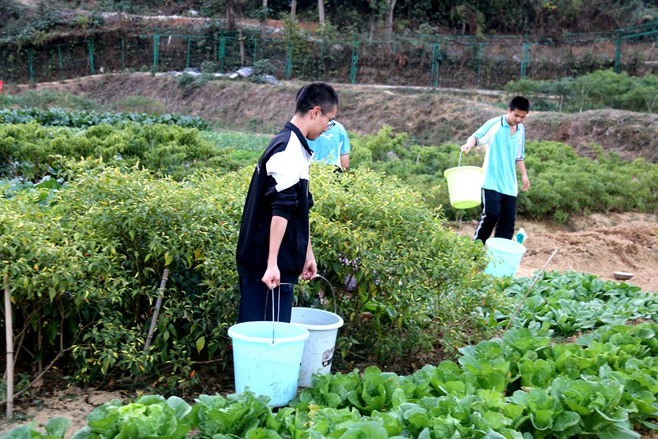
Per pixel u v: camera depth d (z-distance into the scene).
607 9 49.28
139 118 27.69
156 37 41.50
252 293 4.12
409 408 3.58
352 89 33.16
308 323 4.71
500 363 4.39
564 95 28.73
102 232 4.29
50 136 13.20
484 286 5.68
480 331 5.54
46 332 4.50
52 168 11.75
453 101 28.20
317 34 40.72
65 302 4.34
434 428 3.31
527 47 39.78
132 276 4.53
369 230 4.75
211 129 31.33
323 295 5.27
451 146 19.42
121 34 42.50
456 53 39.94
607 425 3.89
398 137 18.25
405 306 4.86
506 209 8.94
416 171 16.42
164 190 4.46
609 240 11.86
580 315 6.85
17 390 4.16
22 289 3.89
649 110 26.06
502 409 3.70
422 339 5.09
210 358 4.59
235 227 4.65
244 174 5.29
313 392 3.94
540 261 10.97
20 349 4.61
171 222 4.27
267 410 3.40
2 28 43.38
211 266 4.32
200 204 4.41
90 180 4.37
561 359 4.65
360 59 39.66
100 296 4.09
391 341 5.00
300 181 3.97
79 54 42.47
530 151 19.62
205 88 36.16
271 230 3.88
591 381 4.20
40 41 41.66
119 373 4.57
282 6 47.38
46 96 34.69
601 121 22.30
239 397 3.50
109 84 39.31
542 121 23.44
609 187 16.09
